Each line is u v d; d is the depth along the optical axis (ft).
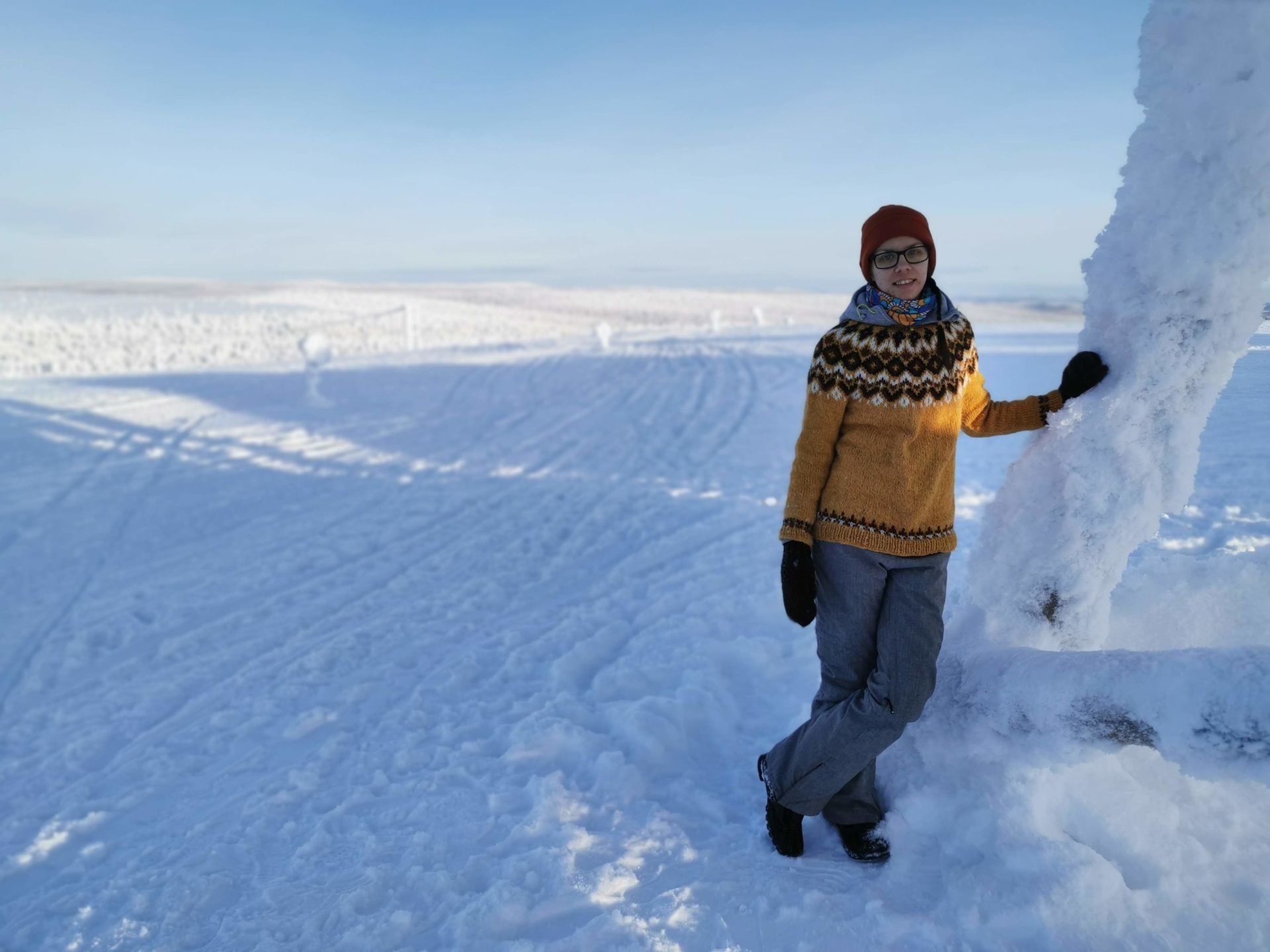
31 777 9.49
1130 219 5.83
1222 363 5.77
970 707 6.31
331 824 7.91
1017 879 5.79
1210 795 6.23
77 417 34.45
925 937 5.71
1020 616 6.57
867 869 6.53
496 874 6.85
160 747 9.95
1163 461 6.04
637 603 13.58
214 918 6.75
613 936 5.95
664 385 40.11
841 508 6.24
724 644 11.22
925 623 6.08
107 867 7.68
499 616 13.62
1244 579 6.91
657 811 7.52
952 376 6.08
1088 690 5.41
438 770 8.78
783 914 6.04
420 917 6.45
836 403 6.20
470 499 21.25
